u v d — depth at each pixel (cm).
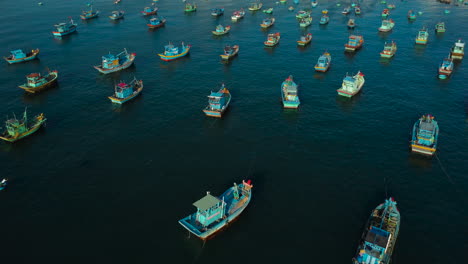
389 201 6353
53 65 14488
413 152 8356
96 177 7762
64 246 6034
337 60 14550
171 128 9756
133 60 14562
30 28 19875
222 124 9894
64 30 18538
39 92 12006
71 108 10925
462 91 11431
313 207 6800
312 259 5747
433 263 5612
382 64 13950
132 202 7006
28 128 9462
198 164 8169
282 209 6762
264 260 5753
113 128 9800
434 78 12475
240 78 12988
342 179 7544
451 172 7644
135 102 11262
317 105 10850
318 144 8838
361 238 5934
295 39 17625
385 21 18362
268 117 10194
